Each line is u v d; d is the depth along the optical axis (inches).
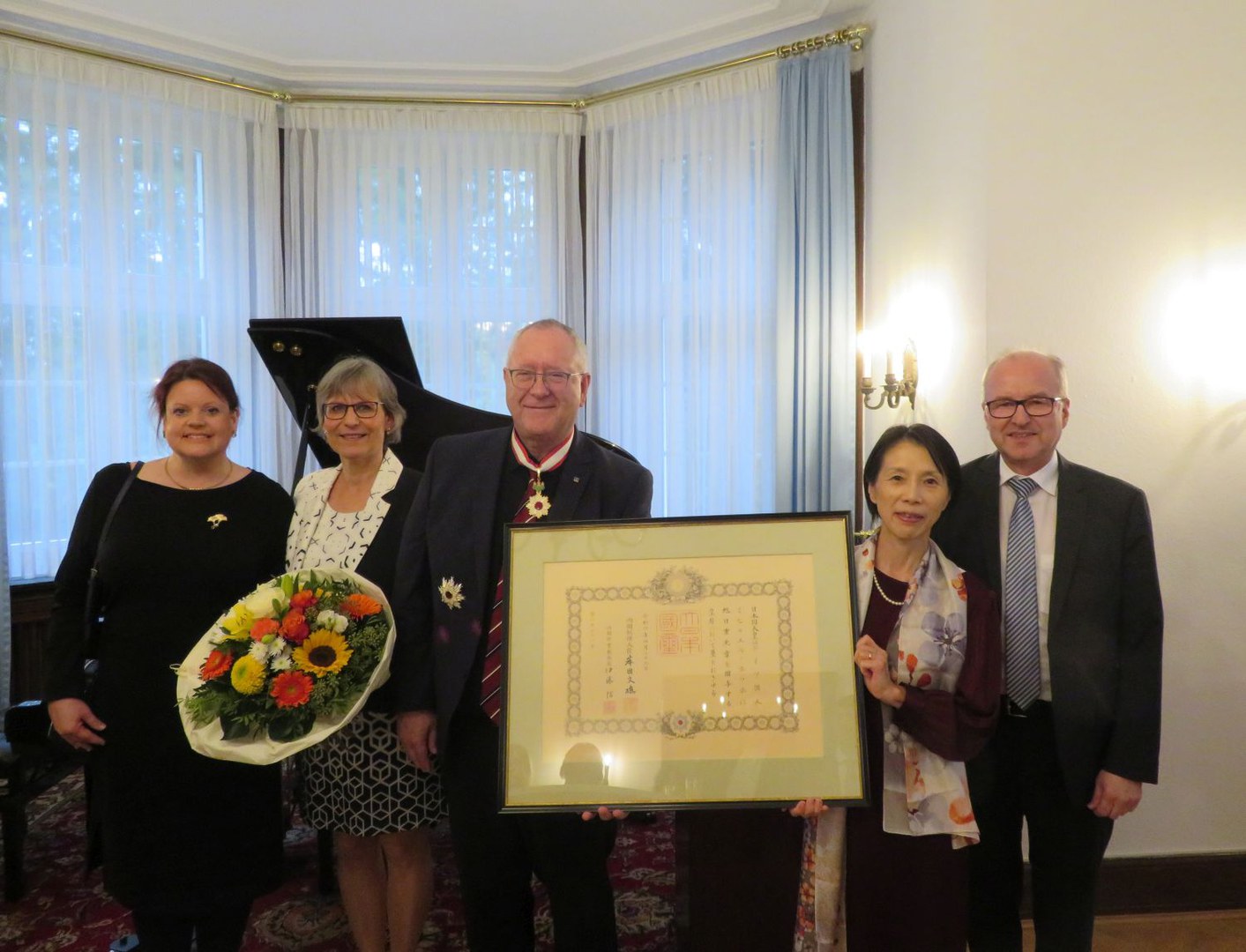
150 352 166.9
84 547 75.1
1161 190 95.9
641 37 165.2
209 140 173.2
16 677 152.3
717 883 75.8
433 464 72.6
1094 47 96.2
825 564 59.4
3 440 149.6
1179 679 96.2
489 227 187.3
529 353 67.3
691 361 175.6
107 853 72.2
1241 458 95.7
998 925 72.9
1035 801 70.7
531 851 66.1
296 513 79.4
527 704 58.6
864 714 56.7
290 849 114.5
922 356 127.0
